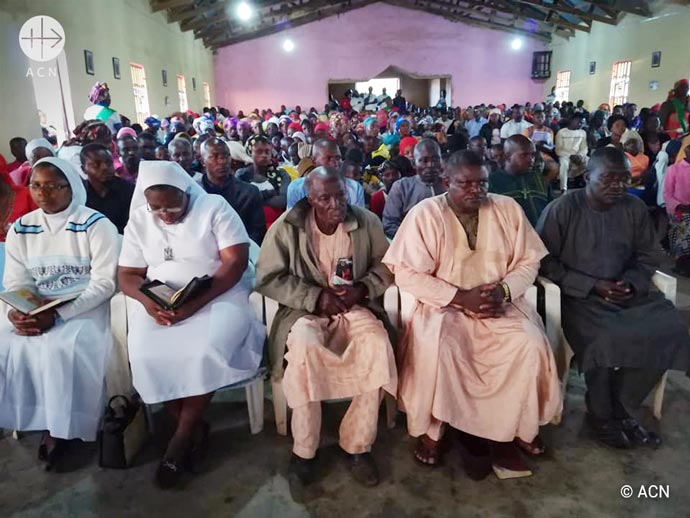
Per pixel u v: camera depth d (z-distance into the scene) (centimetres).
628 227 224
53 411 196
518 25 1811
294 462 198
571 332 218
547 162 471
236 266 216
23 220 219
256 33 1800
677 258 409
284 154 620
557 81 1817
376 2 1845
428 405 194
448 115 1467
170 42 1202
